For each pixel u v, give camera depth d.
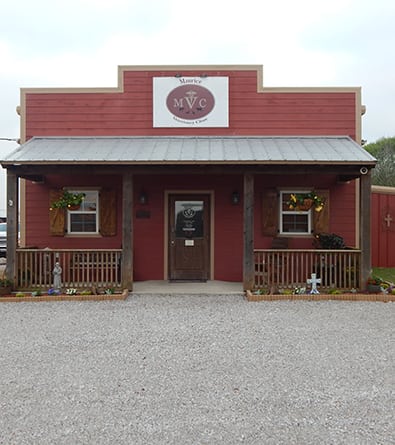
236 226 10.37
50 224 10.26
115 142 9.89
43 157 8.63
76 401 3.94
